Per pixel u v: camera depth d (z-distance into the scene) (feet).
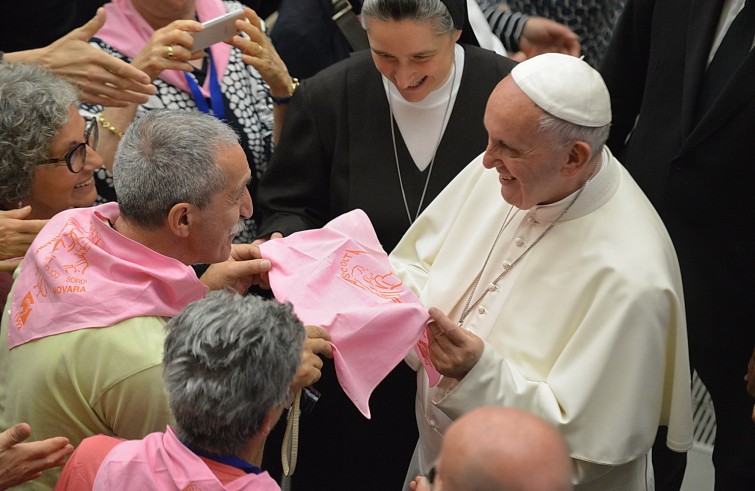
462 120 10.17
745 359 9.91
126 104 10.28
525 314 8.30
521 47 13.76
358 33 12.32
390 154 10.28
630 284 7.76
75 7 12.19
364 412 7.70
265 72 10.97
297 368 6.06
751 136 9.30
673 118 10.05
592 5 14.48
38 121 8.13
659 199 10.13
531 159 7.54
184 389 5.73
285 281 8.24
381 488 10.88
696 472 12.34
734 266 9.77
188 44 10.33
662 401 8.22
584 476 7.95
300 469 11.07
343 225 8.86
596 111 7.51
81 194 8.87
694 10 9.70
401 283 8.48
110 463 5.88
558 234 8.25
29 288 7.33
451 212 9.34
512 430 5.08
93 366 6.90
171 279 7.16
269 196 10.71
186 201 7.13
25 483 7.04
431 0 8.90
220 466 5.82
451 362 7.95
